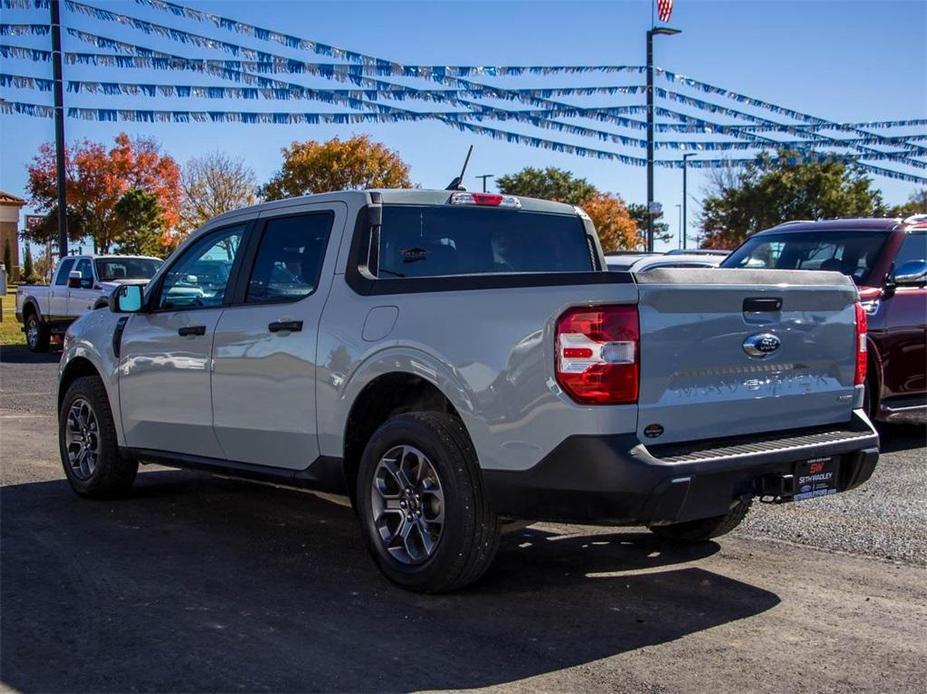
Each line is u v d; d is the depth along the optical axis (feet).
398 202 18.08
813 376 16.22
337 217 18.02
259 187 178.91
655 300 14.02
